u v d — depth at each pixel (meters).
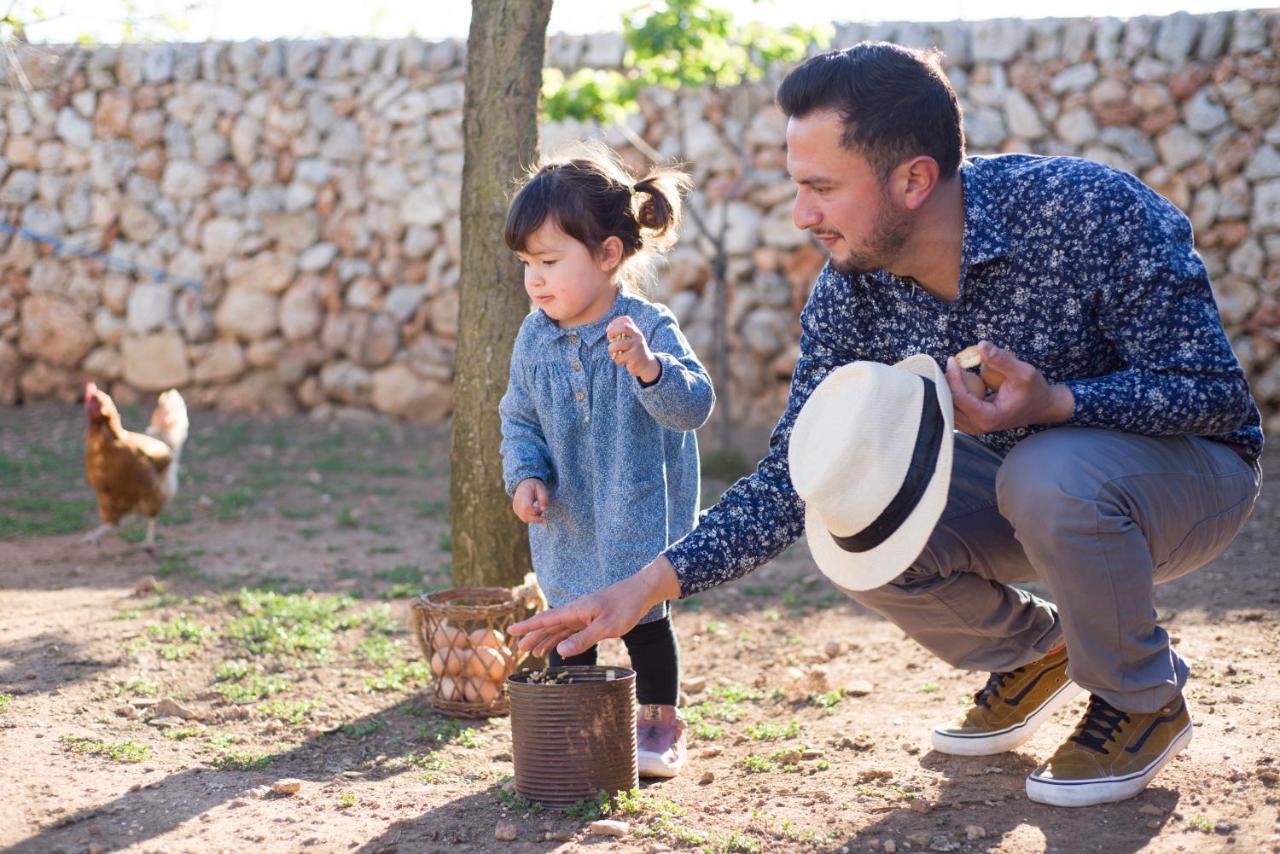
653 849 2.40
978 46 9.82
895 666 3.84
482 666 3.38
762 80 10.08
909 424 2.26
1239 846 2.21
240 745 3.15
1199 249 9.48
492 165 3.79
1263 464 8.10
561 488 3.08
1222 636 3.85
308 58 10.80
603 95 7.39
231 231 10.91
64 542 6.12
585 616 2.40
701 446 9.29
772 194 10.08
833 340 2.68
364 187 10.77
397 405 10.70
